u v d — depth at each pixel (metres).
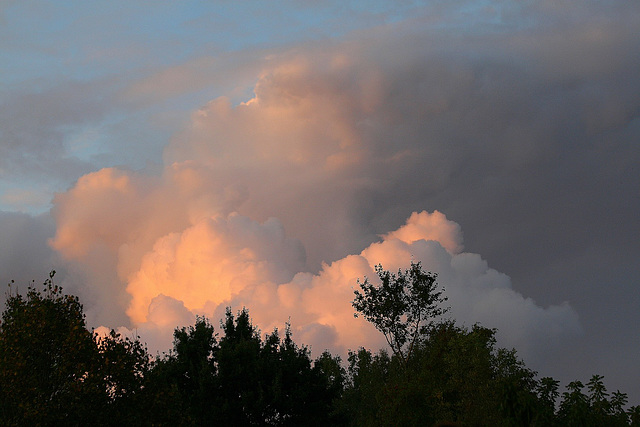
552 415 27.83
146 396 26.52
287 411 41.59
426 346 47.78
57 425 23.11
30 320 24.27
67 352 24.39
